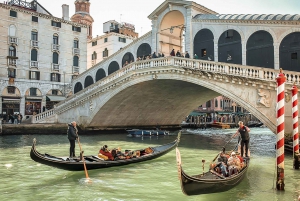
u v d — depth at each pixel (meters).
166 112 32.38
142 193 8.82
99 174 11.22
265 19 19.50
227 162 9.47
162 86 24.47
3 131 24.78
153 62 21.73
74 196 8.52
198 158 14.73
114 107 26.77
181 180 7.07
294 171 11.30
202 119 45.97
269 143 22.36
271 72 16.05
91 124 27.38
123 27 45.53
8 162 13.30
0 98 30.80
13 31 31.88
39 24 33.75
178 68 19.92
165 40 26.34
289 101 15.41
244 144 12.55
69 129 12.34
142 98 26.94
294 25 18.33
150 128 32.84
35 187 9.45
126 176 10.91
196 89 25.86
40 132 26.45
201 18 22.89
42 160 9.94
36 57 33.56
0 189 9.23
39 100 33.53
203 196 8.45
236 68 18.09
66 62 35.88
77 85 34.47
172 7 24.41
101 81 25.80
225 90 17.91
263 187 9.25
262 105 16.41
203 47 22.67
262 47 19.64
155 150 14.79
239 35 20.73
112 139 23.75
